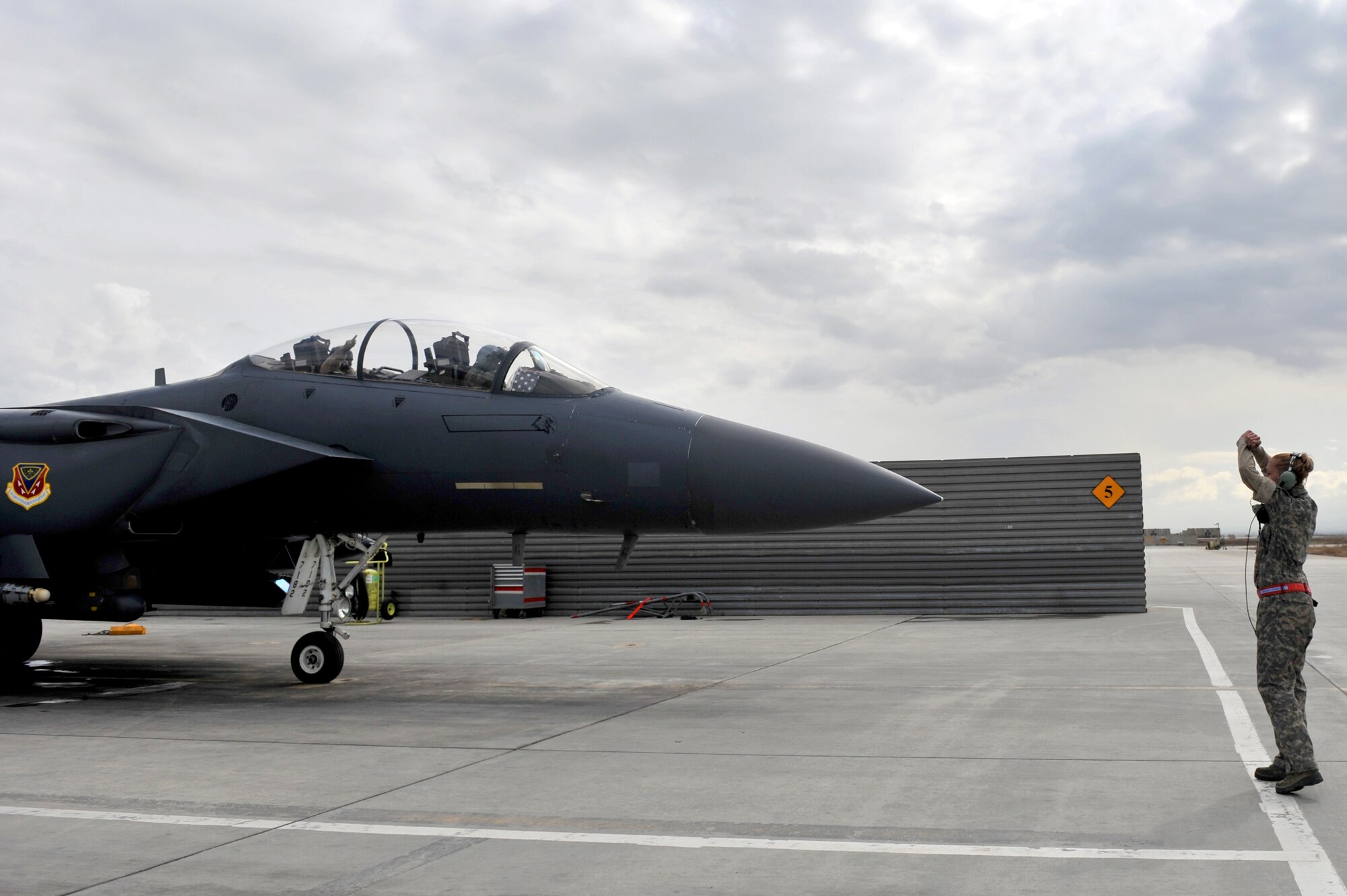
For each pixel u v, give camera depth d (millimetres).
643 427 9086
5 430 10266
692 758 6379
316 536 10531
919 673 10672
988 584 20453
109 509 9758
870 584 20953
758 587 21406
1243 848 4316
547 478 9188
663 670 11328
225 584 11133
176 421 9961
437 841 4582
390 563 22875
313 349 10492
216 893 3914
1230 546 113188
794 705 8586
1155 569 41156
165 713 8609
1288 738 5195
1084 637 14641
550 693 9602
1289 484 5441
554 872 4125
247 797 5473
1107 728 7148
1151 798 5164
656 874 4094
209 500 9711
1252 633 14719
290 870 4184
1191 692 8859
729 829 4738
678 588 21750
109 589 10211
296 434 9992
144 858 4367
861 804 5160
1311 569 38781
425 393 9789
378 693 9742
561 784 5703
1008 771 5855
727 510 8828
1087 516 20047
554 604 22328
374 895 3883
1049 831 4609
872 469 8844
